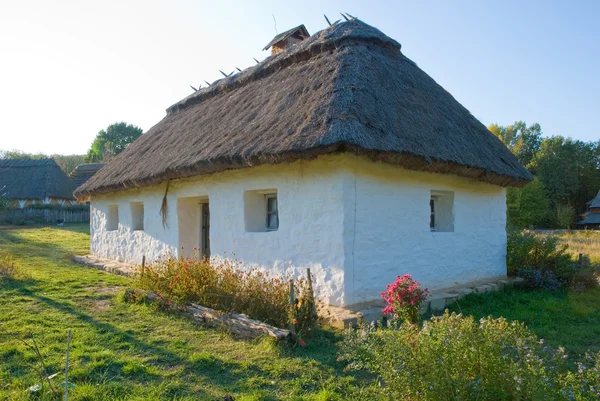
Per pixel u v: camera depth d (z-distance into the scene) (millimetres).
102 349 4754
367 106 6555
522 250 9609
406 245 7141
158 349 4824
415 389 3154
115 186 10469
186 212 9602
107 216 12406
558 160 47906
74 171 37250
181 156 8562
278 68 9805
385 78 7879
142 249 10609
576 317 6578
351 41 8555
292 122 6695
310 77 7926
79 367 4199
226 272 6453
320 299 6406
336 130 5762
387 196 6883
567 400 2961
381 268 6707
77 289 7945
